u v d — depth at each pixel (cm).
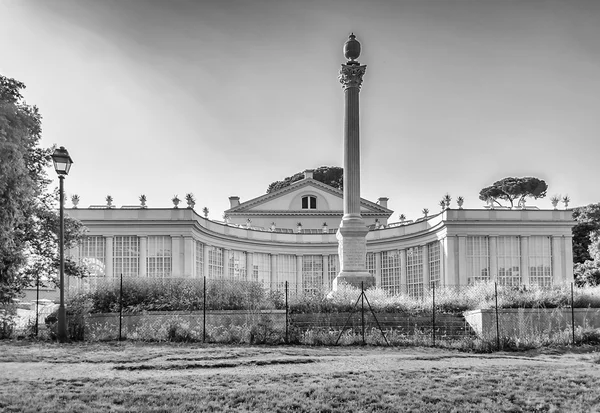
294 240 7300
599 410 1583
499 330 2983
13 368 1914
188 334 2741
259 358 2183
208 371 1920
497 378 1864
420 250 6631
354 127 4228
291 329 2895
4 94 2991
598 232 7338
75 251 6044
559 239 6262
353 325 3116
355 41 4269
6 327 2880
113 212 6106
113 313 3042
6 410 1422
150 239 6091
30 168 3534
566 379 1878
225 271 6756
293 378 1806
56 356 2147
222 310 3111
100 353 2238
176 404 1516
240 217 8769
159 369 1942
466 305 3516
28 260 3534
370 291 3638
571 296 3159
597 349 2691
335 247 7275
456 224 6131
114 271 6031
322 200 8994
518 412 1566
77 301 3148
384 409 1544
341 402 1584
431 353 2525
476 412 1545
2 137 2697
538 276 6197
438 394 1669
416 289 6619
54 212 3753
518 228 6216
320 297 3488
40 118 3303
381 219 8788
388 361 2192
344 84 4250
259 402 1552
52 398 1529
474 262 6134
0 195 2791
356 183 4206
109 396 1562
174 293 3294
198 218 6356
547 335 2897
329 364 2094
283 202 8956
